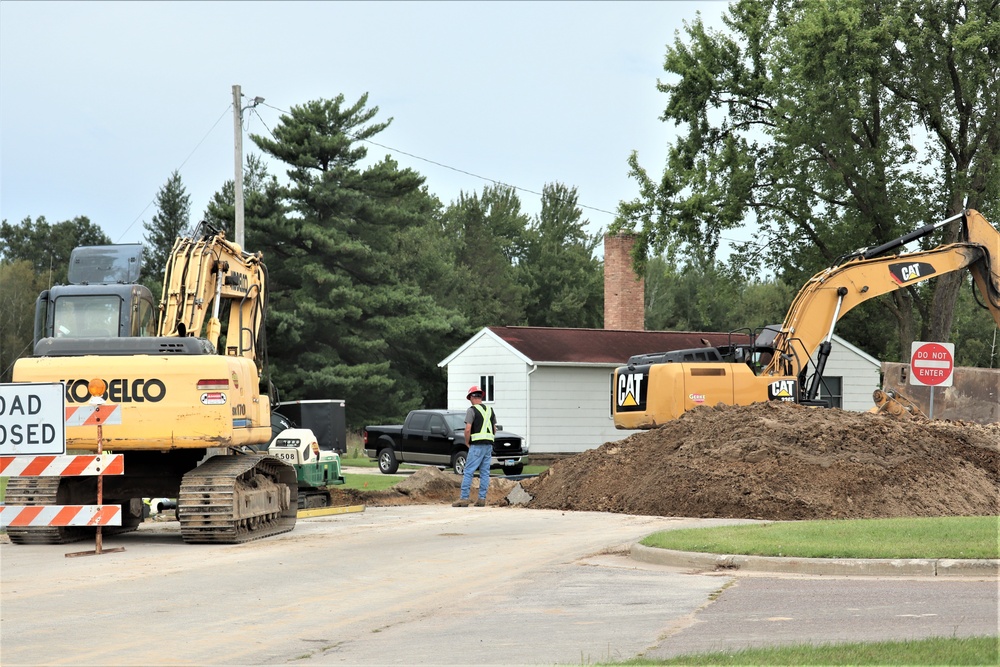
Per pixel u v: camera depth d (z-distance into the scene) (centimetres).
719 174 15562
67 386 5891
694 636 3209
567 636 3294
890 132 14962
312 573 4734
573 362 14900
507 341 15162
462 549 5519
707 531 5262
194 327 6556
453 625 3547
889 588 3962
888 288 9575
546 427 14912
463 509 8125
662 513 7175
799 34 13950
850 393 16075
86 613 3800
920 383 8944
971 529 4941
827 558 4400
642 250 15762
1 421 5484
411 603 3994
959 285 14812
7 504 5962
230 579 4572
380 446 12912
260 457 6362
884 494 6831
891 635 3105
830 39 13800
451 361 15975
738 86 15750
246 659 3078
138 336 6600
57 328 6481
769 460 7125
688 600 3853
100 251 6794
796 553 4503
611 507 7594
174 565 5028
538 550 5438
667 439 7950
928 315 15788
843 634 3145
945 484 7012
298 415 10156
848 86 13762
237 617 3725
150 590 4294
